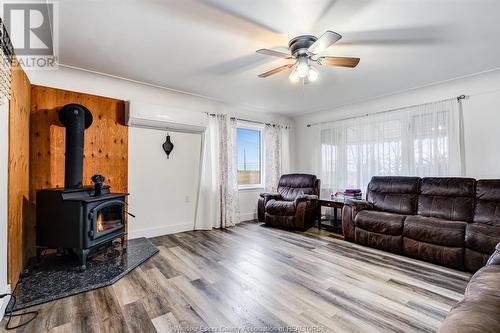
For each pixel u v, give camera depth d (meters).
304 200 4.22
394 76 3.33
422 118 3.80
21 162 2.38
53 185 2.95
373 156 4.35
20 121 2.33
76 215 2.43
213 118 4.46
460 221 2.95
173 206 4.04
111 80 3.41
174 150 4.04
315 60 2.41
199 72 3.20
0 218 1.76
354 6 1.91
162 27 2.18
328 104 4.74
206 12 1.98
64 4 1.83
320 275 2.46
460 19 2.07
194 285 2.24
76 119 2.71
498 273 1.48
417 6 1.91
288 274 2.48
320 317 1.77
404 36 2.34
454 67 3.05
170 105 3.97
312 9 1.95
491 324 0.97
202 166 4.32
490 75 3.23
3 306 1.75
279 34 2.31
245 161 5.29
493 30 2.24
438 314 1.80
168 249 3.22
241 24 2.15
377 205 3.82
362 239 3.41
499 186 2.91
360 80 3.48
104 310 1.85
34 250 2.80
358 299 2.01
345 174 4.77
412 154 3.89
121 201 2.97
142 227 3.71
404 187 3.65
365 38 2.37
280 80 3.49
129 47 2.54
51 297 1.98
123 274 2.41
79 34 2.27
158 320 1.73
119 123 3.50
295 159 5.86
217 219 4.42
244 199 5.08
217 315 1.79
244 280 2.34
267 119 5.41
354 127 4.66
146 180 3.75
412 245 2.94
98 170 3.30
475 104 3.37
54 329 1.64
